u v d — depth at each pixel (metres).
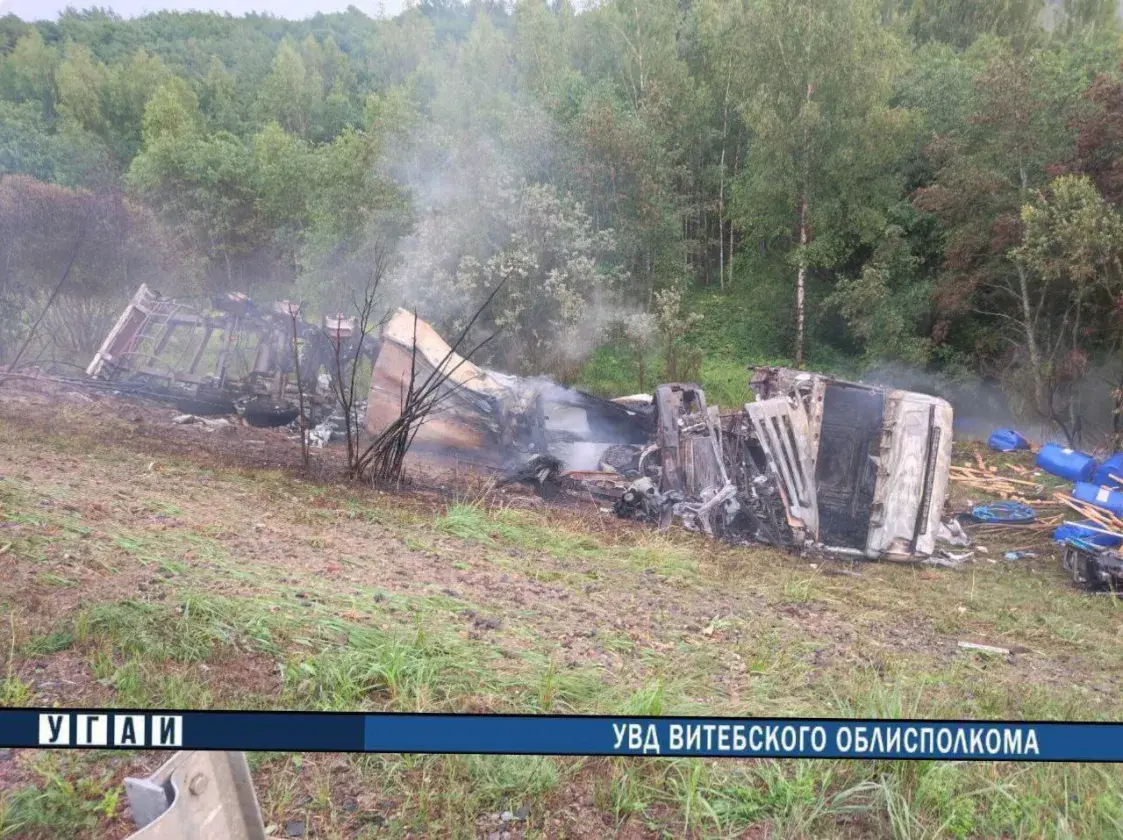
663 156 27.34
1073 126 17.95
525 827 3.03
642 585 6.77
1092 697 4.88
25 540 4.78
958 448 16.38
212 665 3.74
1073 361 18.66
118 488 6.74
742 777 3.37
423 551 6.64
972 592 8.26
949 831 3.11
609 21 36.19
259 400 12.41
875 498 9.68
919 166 26.33
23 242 15.21
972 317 24.02
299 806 3.00
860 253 27.83
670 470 10.72
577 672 4.18
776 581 7.70
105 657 3.59
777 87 25.72
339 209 23.03
